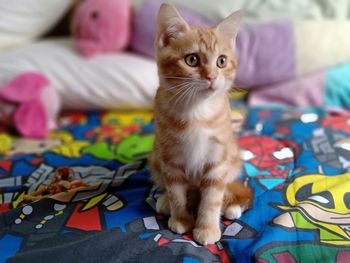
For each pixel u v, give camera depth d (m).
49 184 0.38
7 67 0.57
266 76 0.58
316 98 0.57
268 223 0.31
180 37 0.32
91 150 0.47
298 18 0.58
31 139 0.52
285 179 0.38
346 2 0.59
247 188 0.35
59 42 0.64
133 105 0.59
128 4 0.61
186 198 0.34
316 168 0.39
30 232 0.31
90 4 0.61
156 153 0.34
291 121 0.50
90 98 0.58
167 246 0.29
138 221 0.32
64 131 0.54
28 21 0.64
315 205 0.32
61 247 0.28
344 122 0.49
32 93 0.53
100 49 0.60
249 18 0.59
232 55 0.33
